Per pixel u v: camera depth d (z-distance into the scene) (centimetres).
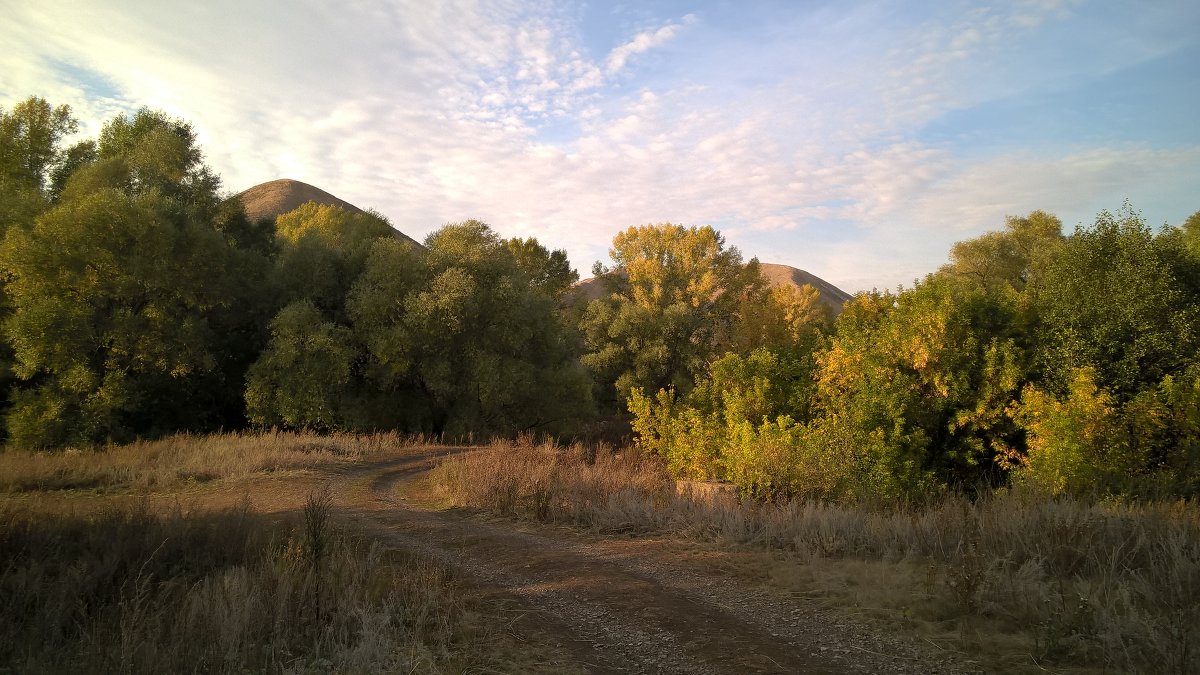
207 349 2919
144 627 525
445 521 1158
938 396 1659
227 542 826
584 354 4994
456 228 3641
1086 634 541
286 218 5834
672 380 4512
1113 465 1345
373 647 514
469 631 593
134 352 2636
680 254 4956
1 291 2625
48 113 3409
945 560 793
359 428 3066
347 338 3102
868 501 1152
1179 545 715
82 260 2483
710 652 545
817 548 854
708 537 973
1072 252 1723
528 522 1144
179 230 2750
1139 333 1576
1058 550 747
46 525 827
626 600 686
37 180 3400
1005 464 1598
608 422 4584
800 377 2075
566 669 510
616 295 5103
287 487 1481
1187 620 527
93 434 2433
